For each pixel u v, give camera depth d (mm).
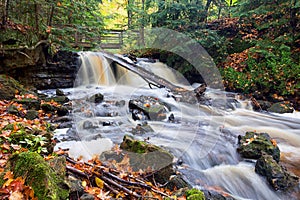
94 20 8703
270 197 3164
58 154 2846
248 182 3352
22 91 6164
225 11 13320
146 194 2334
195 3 10906
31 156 1753
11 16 6844
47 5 7605
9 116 4238
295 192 3197
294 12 9047
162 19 9961
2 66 6555
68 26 8438
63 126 4457
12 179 1629
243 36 10914
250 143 4082
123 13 17672
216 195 2945
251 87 8859
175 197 2344
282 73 8250
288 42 9164
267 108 7723
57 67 8312
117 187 2287
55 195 1569
